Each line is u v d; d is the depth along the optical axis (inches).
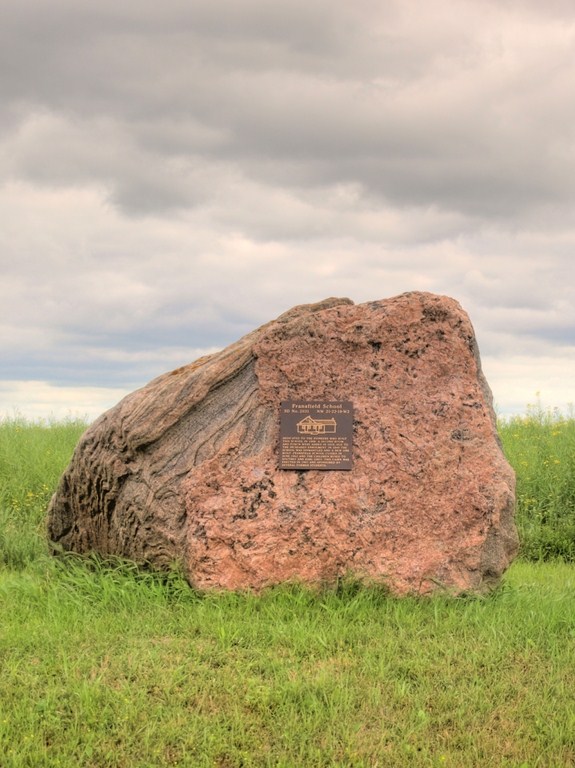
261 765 179.0
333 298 336.8
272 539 277.7
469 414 296.2
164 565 295.1
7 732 184.5
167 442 300.5
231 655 226.2
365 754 183.3
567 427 653.3
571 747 188.4
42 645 232.1
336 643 238.8
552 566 432.5
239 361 308.7
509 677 219.8
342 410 293.4
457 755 184.5
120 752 179.8
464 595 280.1
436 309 304.0
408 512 285.4
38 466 543.8
